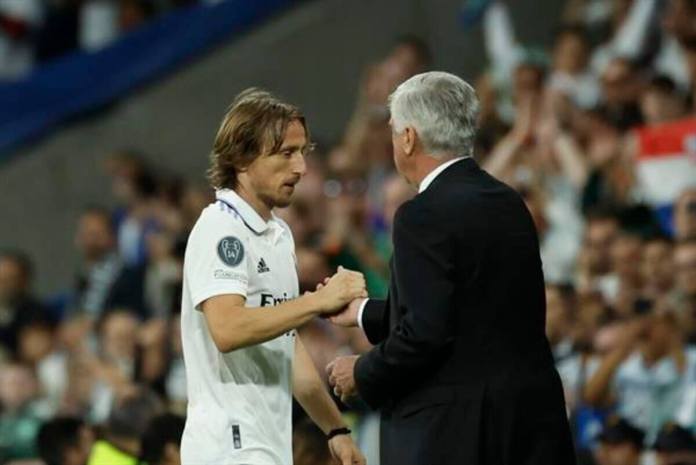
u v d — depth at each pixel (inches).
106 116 2324.1
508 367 892.6
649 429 1391.5
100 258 2066.9
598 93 1847.9
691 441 1295.5
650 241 1483.8
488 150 1818.4
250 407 918.4
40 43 2417.6
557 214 1694.1
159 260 1886.1
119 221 2116.1
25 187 2330.2
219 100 2271.2
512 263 897.5
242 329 889.5
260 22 2283.5
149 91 2305.6
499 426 888.3
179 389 1594.5
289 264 937.5
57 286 2308.1
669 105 1695.4
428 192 901.2
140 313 1886.1
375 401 901.2
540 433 895.7
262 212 927.7
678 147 1603.1
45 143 2336.4
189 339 926.4
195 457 911.7
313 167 1804.9
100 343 1843.0
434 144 908.0
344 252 1648.6
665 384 1393.9
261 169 912.9
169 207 2063.2
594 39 1982.0
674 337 1402.6
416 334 873.5
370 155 1871.3
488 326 892.6
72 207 2313.0
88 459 1341.0
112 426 1253.7
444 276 881.5
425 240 885.2
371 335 905.5
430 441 887.1
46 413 1796.3
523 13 2100.1
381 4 2198.6
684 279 1454.2
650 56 1870.1
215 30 2292.1
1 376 1843.0
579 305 1464.1
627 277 1494.8
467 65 2121.1
